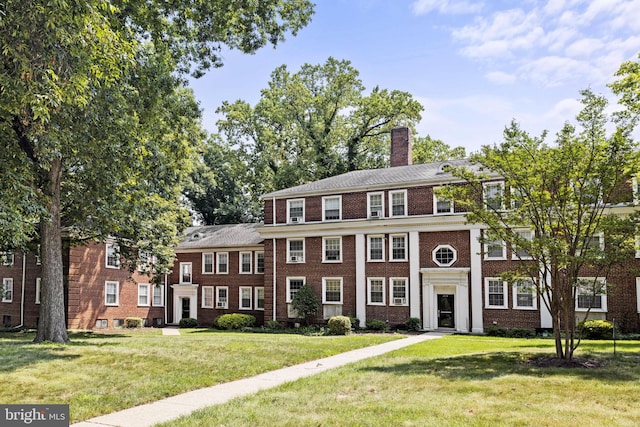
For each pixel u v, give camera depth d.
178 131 21.88
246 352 15.33
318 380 11.27
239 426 7.48
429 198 30.64
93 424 7.82
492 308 28.30
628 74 16.09
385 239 31.58
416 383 10.76
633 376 11.43
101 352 14.62
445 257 29.81
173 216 30.41
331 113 48.16
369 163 49.41
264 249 35.69
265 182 49.38
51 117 13.59
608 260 13.07
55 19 9.34
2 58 9.90
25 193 13.05
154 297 39.12
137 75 17.72
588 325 24.44
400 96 46.53
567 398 9.27
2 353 14.12
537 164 13.56
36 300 32.47
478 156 14.66
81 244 28.78
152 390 10.09
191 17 19.05
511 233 14.32
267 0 19.45
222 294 39.31
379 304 31.34
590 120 13.27
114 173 17.03
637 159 12.88
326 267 33.22
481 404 8.80
